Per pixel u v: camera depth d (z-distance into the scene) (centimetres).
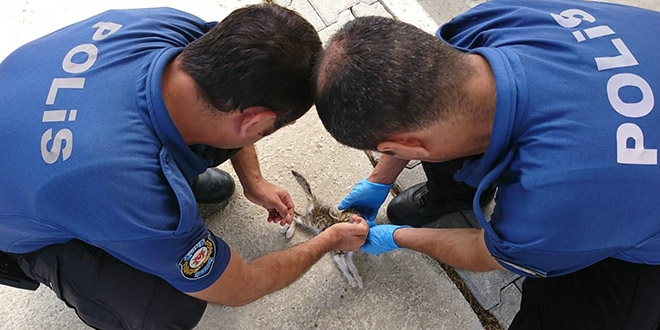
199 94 95
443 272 155
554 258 94
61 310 151
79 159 92
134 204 93
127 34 106
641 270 105
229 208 165
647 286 104
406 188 168
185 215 96
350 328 150
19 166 95
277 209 150
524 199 89
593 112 86
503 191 96
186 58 97
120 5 196
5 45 190
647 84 88
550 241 90
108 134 93
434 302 152
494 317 151
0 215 101
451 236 130
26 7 195
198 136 105
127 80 98
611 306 108
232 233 162
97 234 96
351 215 151
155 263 100
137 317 120
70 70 100
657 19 100
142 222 94
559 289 118
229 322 151
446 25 117
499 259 103
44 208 95
